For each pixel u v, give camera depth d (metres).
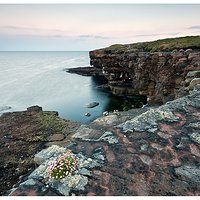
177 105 6.98
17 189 3.60
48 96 55.72
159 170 4.13
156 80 38.03
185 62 28.94
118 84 56.03
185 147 4.80
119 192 3.56
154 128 5.64
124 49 61.72
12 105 46.66
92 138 5.57
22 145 22.52
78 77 92.56
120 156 4.57
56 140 23.22
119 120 7.09
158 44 57.38
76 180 3.75
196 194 3.55
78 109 43.03
